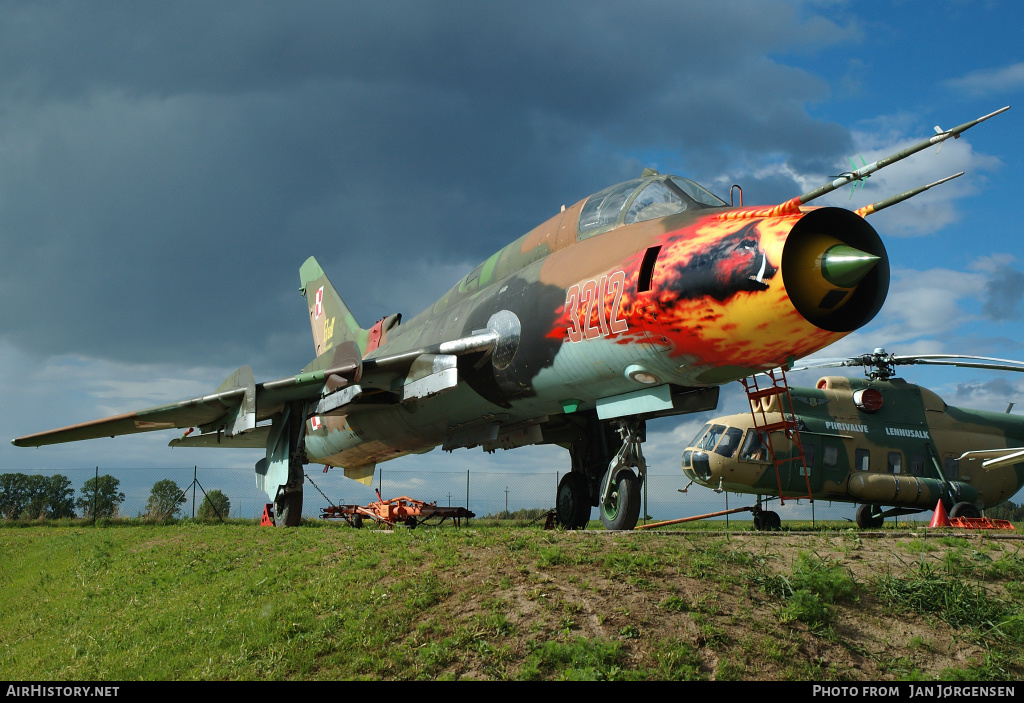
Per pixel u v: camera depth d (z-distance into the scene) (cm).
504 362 1176
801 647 683
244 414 1324
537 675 632
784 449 1814
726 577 769
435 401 1387
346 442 1753
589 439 1305
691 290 893
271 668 696
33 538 1741
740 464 1816
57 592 1156
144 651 811
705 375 970
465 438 1402
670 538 884
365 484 1955
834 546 879
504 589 759
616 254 1021
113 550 1305
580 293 1046
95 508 2677
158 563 1132
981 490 1966
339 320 2133
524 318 1138
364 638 714
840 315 878
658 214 1080
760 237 852
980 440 1975
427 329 1468
